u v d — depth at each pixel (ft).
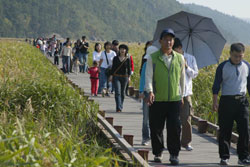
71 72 130.93
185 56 40.91
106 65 81.25
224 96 36.63
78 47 129.59
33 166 26.78
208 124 53.57
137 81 100.78
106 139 47.29
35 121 47.73
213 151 43.39
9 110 51.88
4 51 125.49
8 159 25.36
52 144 35.45
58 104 52.29
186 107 41.78
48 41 239.09
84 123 49.98
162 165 37.06
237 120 36.83
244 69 36.40
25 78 63.98
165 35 35.32
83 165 29.84
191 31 43.47
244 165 37.35
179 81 36.40
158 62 35.60
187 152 42.52
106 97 82.23
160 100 35.96
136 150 40.52
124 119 60.54
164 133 51.72
